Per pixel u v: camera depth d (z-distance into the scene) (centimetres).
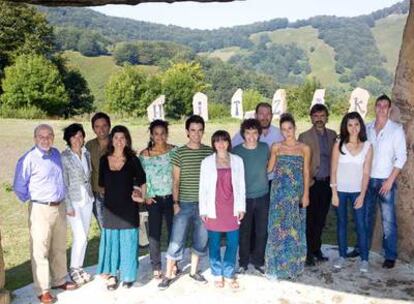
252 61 13875
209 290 606
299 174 619
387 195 642
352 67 12744
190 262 685
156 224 614
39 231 569
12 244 811
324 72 12750
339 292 604
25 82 3316
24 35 4312
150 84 3744
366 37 14638
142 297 591
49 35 4525
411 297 593
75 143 601
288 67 13175
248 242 639
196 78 4853
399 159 627
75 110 4056
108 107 3766
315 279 634
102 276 626
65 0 559
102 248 602
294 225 623
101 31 14100
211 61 8106
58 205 579
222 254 678
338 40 14362
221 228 591
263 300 586
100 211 632
